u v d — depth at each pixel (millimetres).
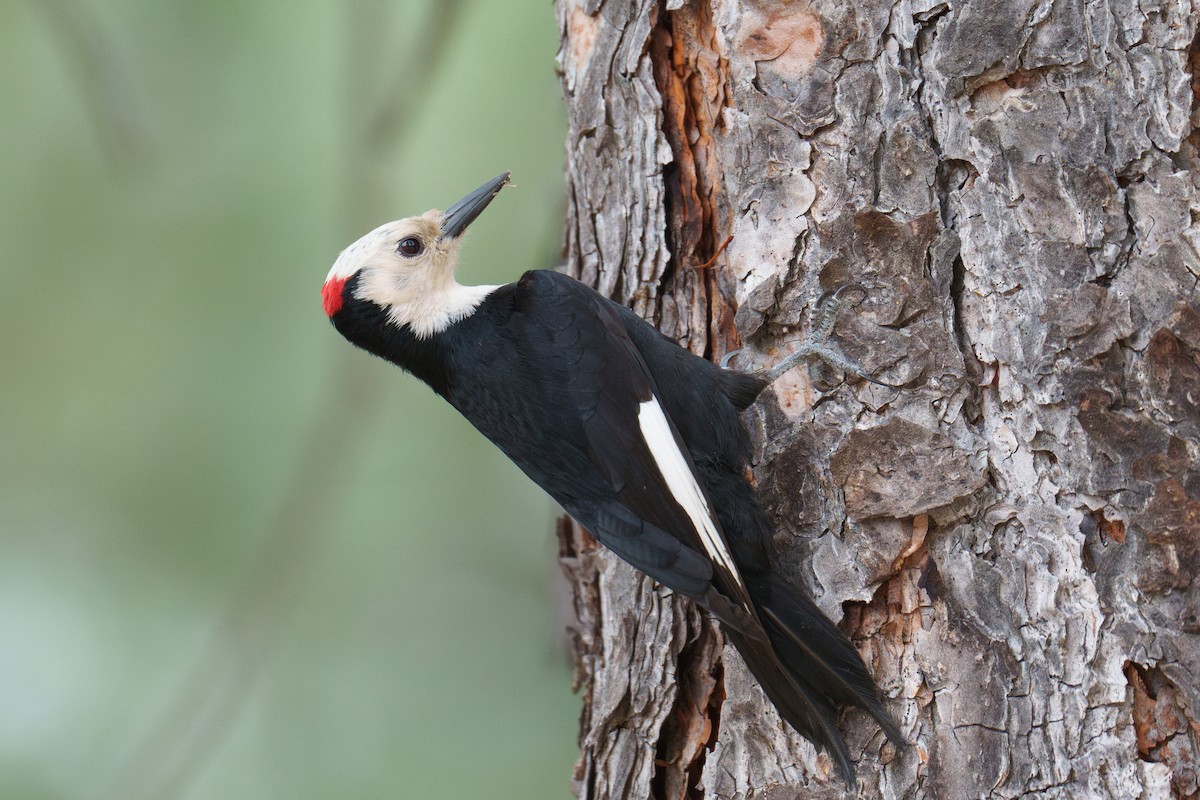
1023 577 5156
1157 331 5148
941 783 5164
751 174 5195
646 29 5219
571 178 5258
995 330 5164
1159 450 5145
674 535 5180
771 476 5195
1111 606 5148
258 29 5363
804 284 5191
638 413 5191
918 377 5172
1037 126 5160
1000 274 5164
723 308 5223
